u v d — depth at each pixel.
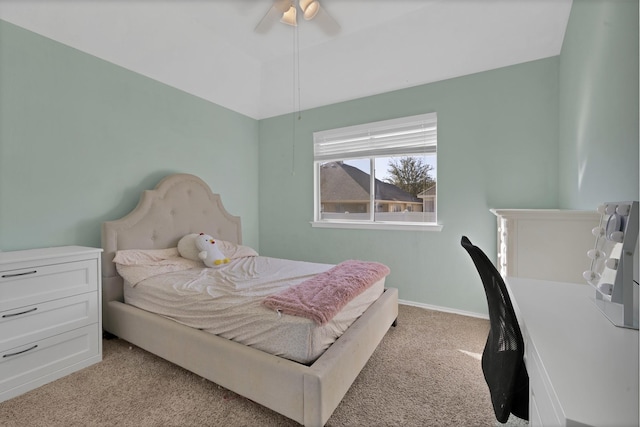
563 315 0.88
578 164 1.83
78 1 1.99
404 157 3.09
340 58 2.88
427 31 2.44
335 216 3.54
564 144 2.19
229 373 1.48
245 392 1.43
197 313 1.72
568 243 1.61
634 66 1.05
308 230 3.63
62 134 2.14
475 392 1.60
